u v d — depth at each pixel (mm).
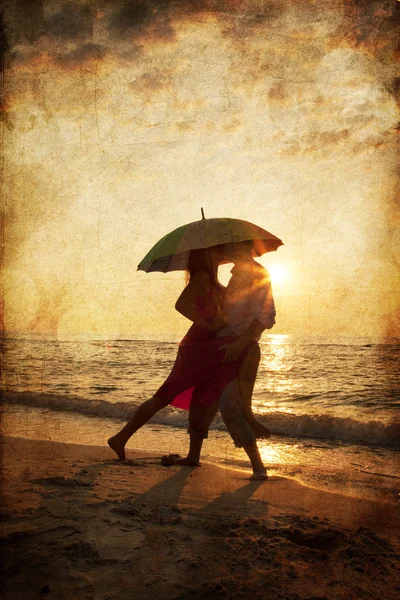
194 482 2086
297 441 3254
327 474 2414
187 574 1267
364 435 3045
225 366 2254
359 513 1769
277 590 1223
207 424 2441
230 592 1199
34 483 1896
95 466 2275
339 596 1199
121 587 1199
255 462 2242
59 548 1354
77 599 1146
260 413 3736
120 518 1599
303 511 1775
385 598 1207
